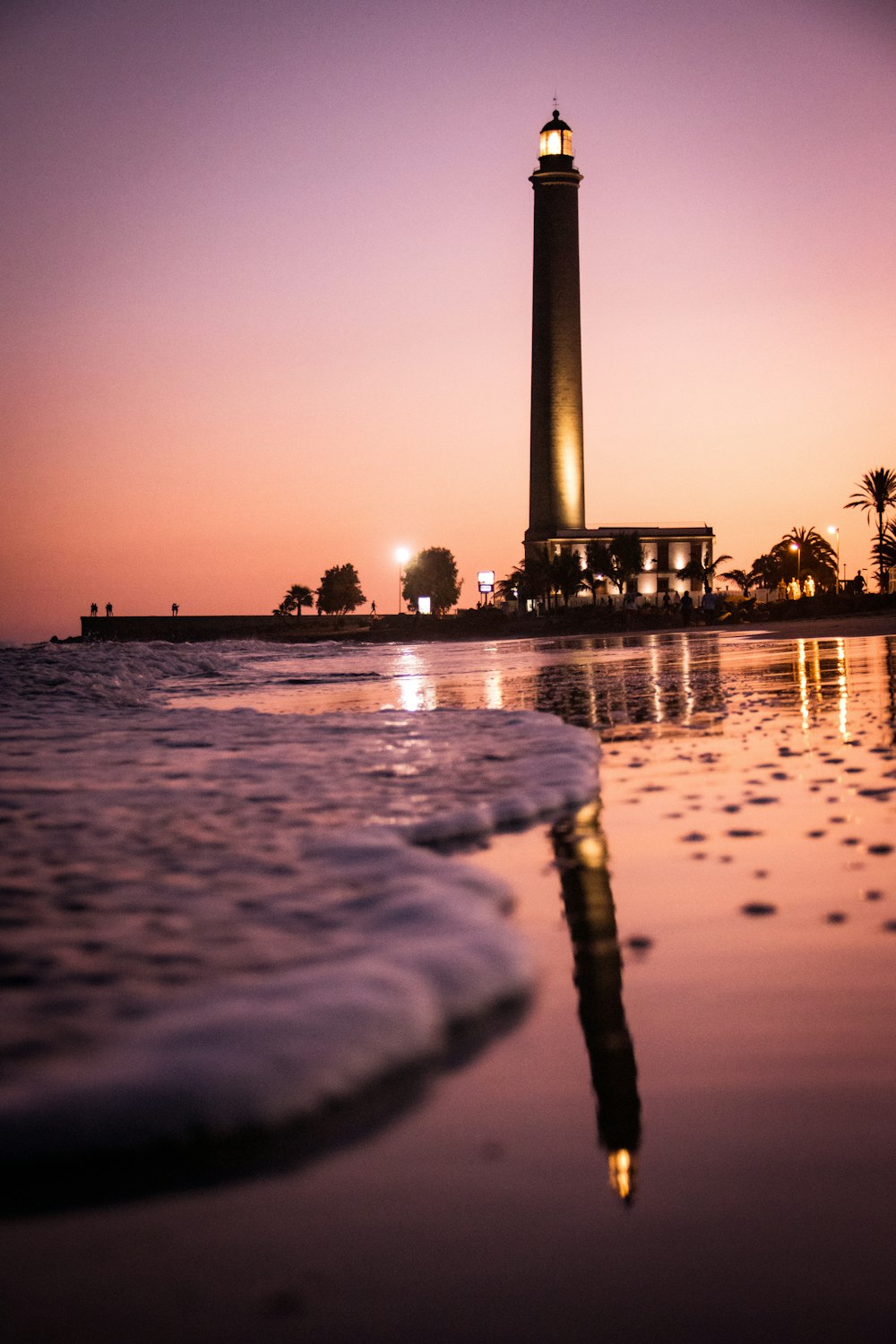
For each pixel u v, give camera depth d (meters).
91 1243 1.66
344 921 3.21
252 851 4.22
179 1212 1.73
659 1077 2.20
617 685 14.22
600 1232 1.66
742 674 15.11
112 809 5.24
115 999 2.54
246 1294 1.53
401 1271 1.55
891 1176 1.80
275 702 13.70
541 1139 1.95
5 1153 1.89
